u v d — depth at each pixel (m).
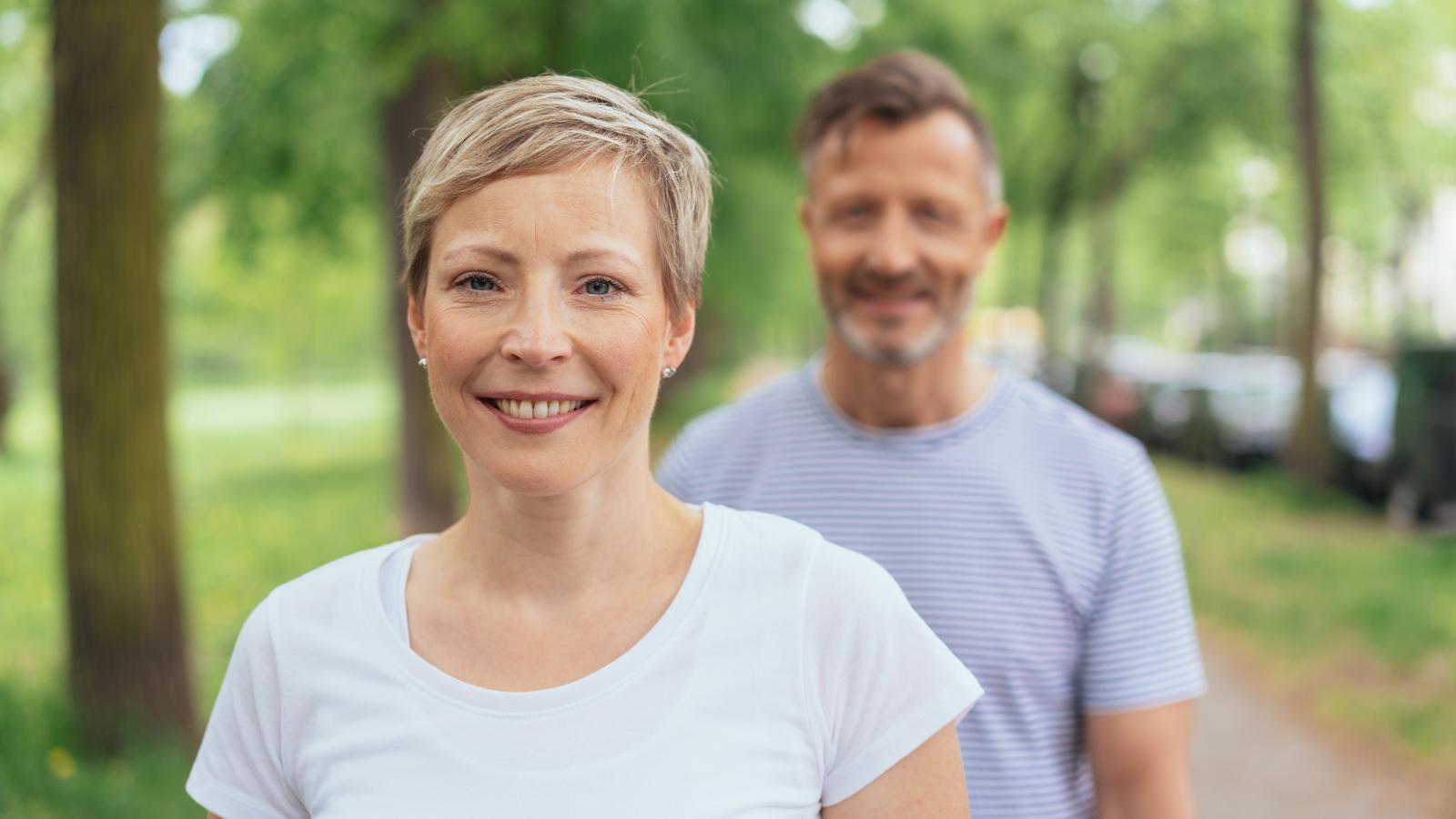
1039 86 15.03
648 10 7.79
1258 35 16.47
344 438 27.08
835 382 2.04
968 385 2.00
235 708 1.24
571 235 1.10
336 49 8.53
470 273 1.12
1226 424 15.94
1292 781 5.38
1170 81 17.44
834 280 1.98
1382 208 21.31
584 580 1.18
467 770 1.12
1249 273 28.02
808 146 2.06
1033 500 1.91
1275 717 6.22
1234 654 7.39
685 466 2.16
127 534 4.86
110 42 4.58
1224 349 29.86
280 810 1.25
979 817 1.83
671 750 1.11
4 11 7.89
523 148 1.10
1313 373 12.57
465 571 1.22
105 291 4.73
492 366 1.11
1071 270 26.98
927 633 1.20
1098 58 17.33
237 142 10.72
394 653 1.18
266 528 12.97
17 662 6.94
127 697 4.85
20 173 16.88
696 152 1.20
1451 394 10.66
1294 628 7.58
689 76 8.28
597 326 1.11
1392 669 6.64
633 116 1.15
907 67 1.98
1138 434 19.50
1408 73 15.80
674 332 1.22
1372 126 16.66
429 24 7.46
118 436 4.83
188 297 22.28
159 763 4.58
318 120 10.23
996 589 1.88
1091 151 18.58
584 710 1.13
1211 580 9.13
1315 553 9.63
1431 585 8.23
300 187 11.51
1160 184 21.27
